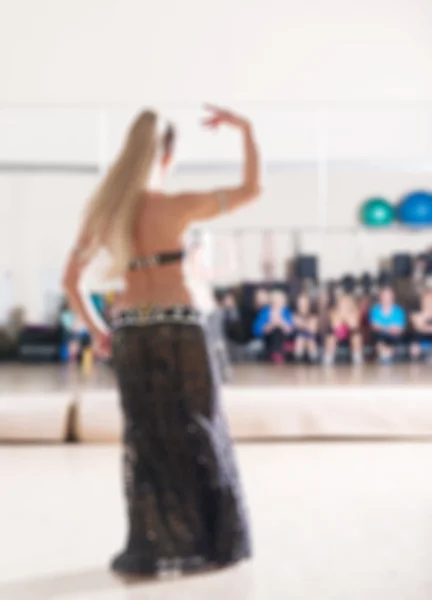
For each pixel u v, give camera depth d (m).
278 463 4.81
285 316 7.72
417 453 5.07
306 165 7.46
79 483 4.37
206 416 2.92
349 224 8.11
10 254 8.05
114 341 2.99
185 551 2.93
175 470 2.91
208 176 7.66
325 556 3.14
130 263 2.98
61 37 7.21
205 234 7.97
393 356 7.73
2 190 7.93
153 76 7.24
